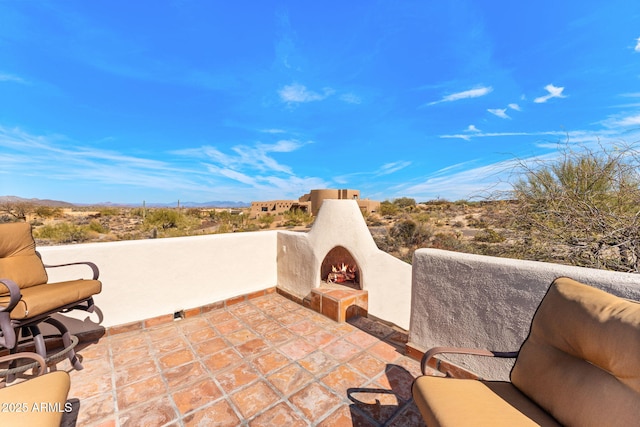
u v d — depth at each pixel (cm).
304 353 292
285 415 207
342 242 409
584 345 138
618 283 167
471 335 240
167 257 366
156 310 359
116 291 331
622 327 124
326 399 224
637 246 314
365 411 212
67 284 256
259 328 349
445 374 255
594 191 371
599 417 121
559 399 139
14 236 254
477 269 235
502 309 219
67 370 257
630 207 349
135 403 217
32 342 277
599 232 350
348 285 433
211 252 405
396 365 272
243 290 444
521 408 147
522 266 208
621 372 120
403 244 1216
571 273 186
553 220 392
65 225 1984
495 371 224
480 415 136
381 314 400
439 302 263
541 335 163
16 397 137
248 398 224
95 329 318
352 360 280
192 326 354
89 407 212
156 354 288
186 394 228
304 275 428
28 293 221
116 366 266
